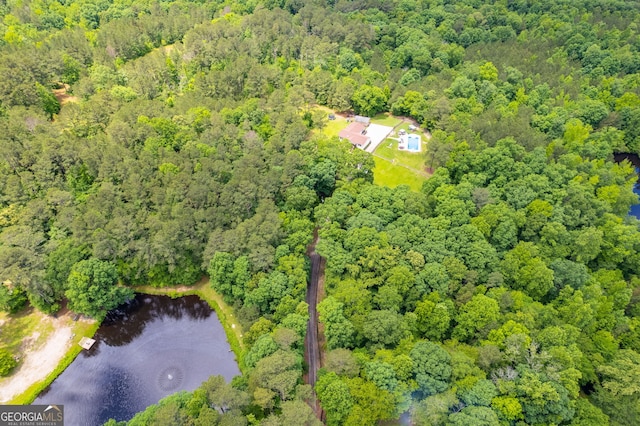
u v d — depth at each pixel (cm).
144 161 12175
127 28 19512
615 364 8881
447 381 7931
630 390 8300
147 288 11819
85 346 10488
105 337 10781
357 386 7775
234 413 7419
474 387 7700
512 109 17300
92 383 9856
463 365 7956
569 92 18775
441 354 8075
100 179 12119
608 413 8344
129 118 14012
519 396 7756
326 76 17550
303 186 12344
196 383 9931
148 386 9844
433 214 12150
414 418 7662
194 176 11844
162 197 11494
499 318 9275
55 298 10794
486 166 13300
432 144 14000
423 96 17038
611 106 18650
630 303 10688
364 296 9606
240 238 10894
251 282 10256
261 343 8612
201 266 11262
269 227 10869
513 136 14625
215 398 7569
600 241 11369
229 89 16925
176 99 16250
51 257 10531
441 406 7388
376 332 8775
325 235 11162
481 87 18138
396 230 10938
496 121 15675
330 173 12950
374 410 7475
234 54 19088
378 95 17012
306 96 16862
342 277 10556
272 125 15062
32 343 10388
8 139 12362
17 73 14738
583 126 17112
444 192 12250
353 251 10625
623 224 12688
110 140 12988
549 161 14250
